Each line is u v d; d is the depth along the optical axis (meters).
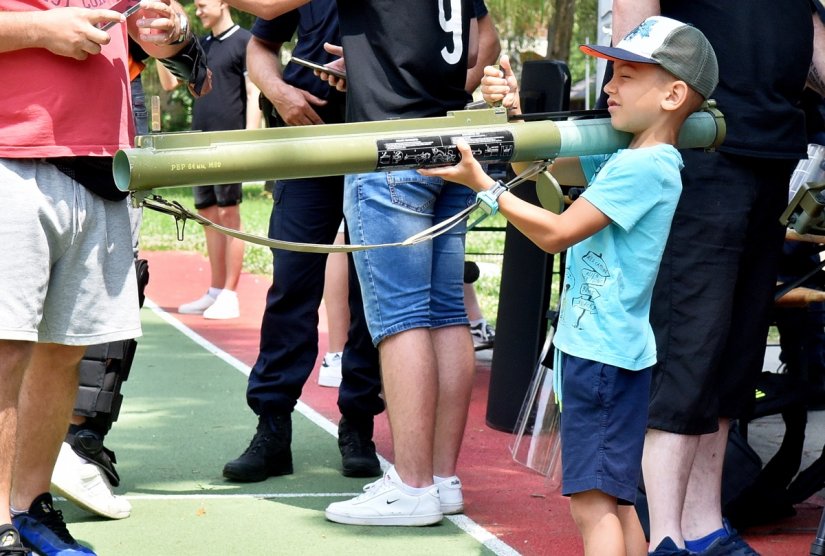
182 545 5.48
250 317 13.45
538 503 6.30
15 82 4.54
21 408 5.02
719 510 5.44
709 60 4.37
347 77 5.72
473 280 9.11
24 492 5.09
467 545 5.54
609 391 4.33
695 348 5.11
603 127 4.46
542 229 4.24
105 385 5.89
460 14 5.78
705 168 5.11
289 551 5.41
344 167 4.07
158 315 13.57
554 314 6.68
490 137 4.27
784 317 6.78
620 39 5.13
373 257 5.69
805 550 5.63
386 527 5.79
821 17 5.60
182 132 3.91
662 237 4.36
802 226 4.98
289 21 6.73
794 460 6.04
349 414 6.80
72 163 4.68
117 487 6.48
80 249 4.82
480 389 9.55
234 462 6.61
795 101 5.37
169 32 5.05
